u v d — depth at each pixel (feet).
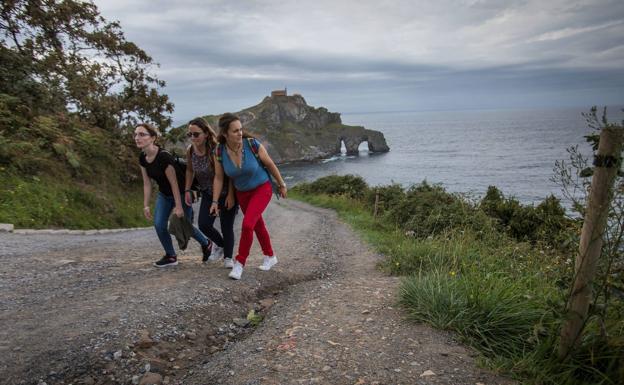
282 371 8.98
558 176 9.01
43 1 62.18
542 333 9.23
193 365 10.02
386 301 13.24
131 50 73.51
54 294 13.57
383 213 51.49
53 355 9.55
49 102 55.52
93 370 9.27
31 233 29.07
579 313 8.45
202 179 16.05
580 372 8.54
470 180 276.62
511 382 8.46
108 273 16.46
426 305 11.75
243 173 14.93
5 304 12.55
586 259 8.28
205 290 14.15
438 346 9.98
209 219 16.44
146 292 13.71
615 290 8.37
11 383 8.52
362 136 606.96
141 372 9.43
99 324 11.07
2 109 44.88
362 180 103.96
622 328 8.80
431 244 22.40
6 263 18.04
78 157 49.80
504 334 10.28
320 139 576.61
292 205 84.33
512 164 386.52
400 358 9.41
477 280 12.56
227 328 12.10
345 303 13.24
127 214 49.85
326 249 27.76
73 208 40.42
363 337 10.53
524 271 16.75
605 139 7.84
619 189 7.95
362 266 22.15
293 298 14.42
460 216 32.63
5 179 35.58
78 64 68.74
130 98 76.02
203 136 15.38
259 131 540.11
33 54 61.00
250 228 15.21
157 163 15.72
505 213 37.70
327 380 8.55
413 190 55.21
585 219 8.31
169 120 80.33
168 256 17.56
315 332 10.94
